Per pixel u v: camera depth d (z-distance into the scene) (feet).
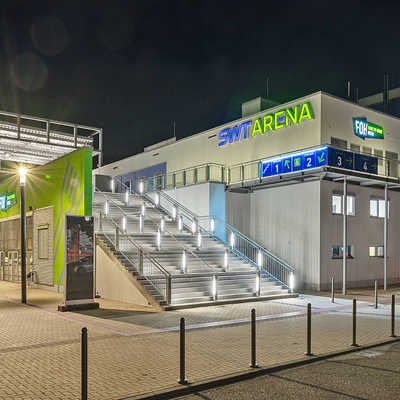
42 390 20.81
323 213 69.46
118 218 74.43
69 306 46.42
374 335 34.09
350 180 72.90
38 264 74.79
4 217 94.53
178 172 105.91
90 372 23.75
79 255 47.52
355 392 20.88
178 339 32.27
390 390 21.17
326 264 69.26
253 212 81.56
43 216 73.92
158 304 47.60
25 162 107.55
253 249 79.87
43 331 35.24
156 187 114.21
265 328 36.83
